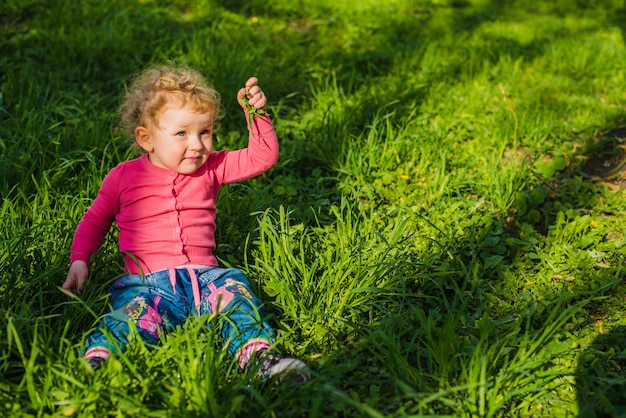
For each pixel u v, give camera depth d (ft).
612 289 11.15
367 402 8.45
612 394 8.75
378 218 12.75
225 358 8.87
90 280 10.02
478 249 12.05
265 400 8.26
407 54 21.42
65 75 18.19
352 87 19.47
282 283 10.11
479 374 8.63
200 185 10.05
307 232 12.28
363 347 9.50
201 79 9.95
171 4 24.30
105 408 7.97
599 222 13.04
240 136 16.17
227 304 9.30
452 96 18.69
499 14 29.04
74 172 13.97
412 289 11.08
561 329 9.92
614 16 29.81
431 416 7.63
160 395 8.21
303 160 15.20
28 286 9.52
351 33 23.93
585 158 15.99
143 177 9.88
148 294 9.33
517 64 21.34
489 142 16.38
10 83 16.83
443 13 28.12
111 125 14.84
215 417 7.72
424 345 9.68
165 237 9.72
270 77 18.78
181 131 9.49
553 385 8.90
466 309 10.71
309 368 8.84
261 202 12.82
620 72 21.54
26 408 7.99
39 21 20.94
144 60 19.35
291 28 24.59
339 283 10.39
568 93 19.93
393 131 15.87
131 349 8.59
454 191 14.17
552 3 31.12
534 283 11.27
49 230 11.28
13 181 13.07
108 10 22.44
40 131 14.34
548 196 14.34
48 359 8.23
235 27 22.88
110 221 10.03
